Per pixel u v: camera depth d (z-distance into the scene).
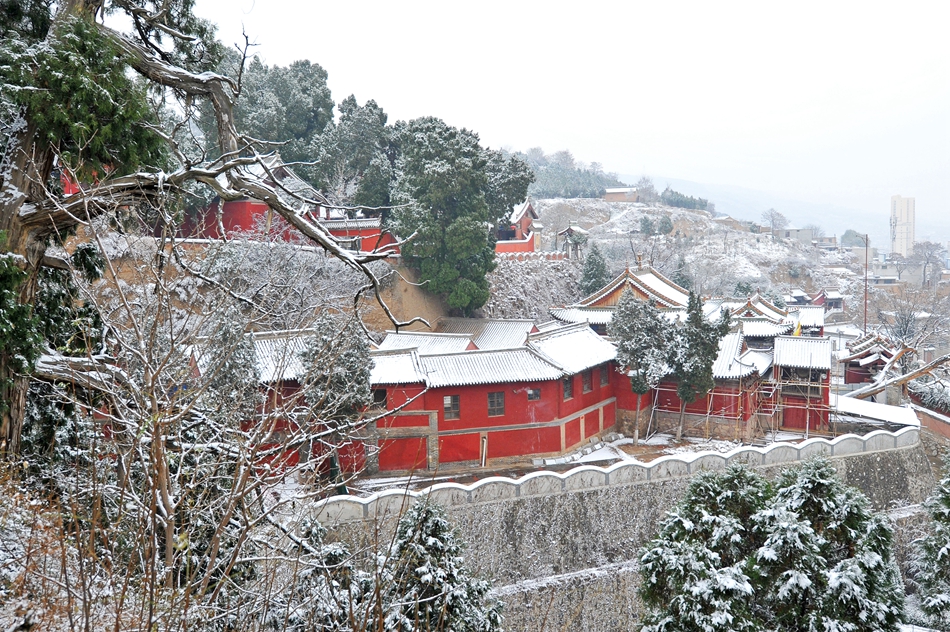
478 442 38.03
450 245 55.19
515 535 30.14
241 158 9.96
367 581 12.06
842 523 17.80
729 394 45.44
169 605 7.31
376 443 34.91
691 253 145.00
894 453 39.91
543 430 39.50
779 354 47.28
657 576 17.66
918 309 115.19
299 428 9.37
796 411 47.84
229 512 7.84
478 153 56.72
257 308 11.35
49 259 11.25
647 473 33.38
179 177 9.88
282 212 10.23
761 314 64.19
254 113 63.22
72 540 8.40
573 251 85.31
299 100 67.75
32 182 10.62
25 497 8.61
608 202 181.75
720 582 16.11
